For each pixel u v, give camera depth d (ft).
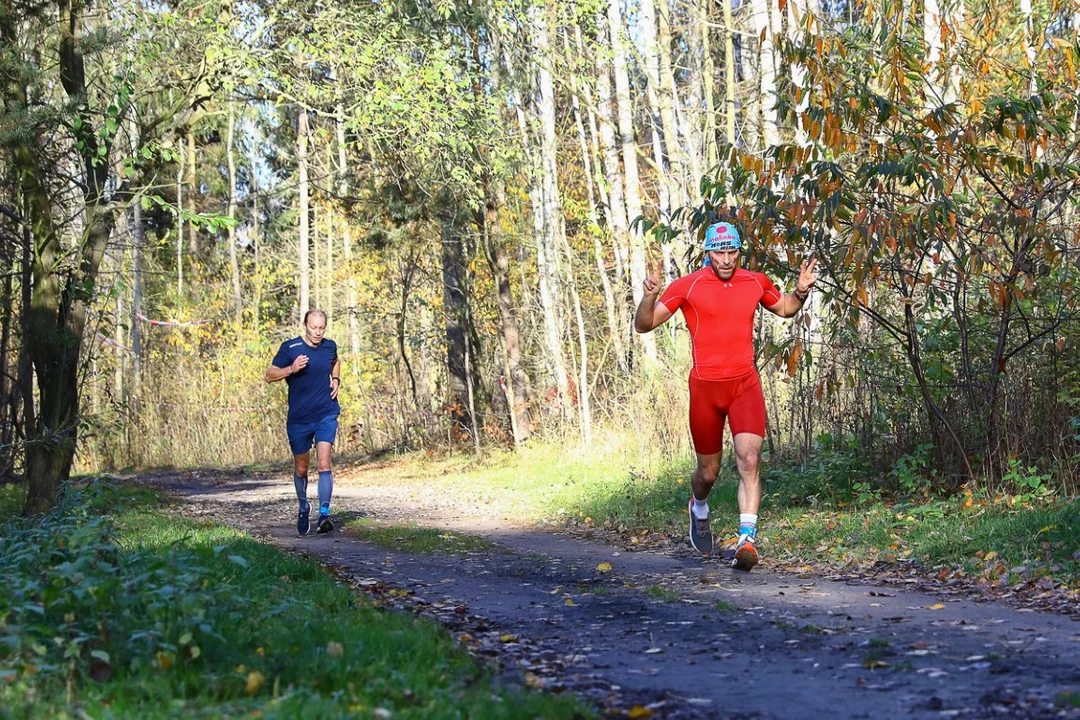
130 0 47.62
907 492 34.30
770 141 54.03
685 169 66.59
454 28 64.54
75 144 42.32
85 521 26.53
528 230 90.94
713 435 26.76
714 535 32.78
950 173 32.99
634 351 62.18
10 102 38.17
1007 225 32.27
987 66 34.12
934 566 24.95
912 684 14.23
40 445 42.19
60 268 43.42
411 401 107.14
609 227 77.41
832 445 38.01
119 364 104.88
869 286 31.24
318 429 37.06
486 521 42.60
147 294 119.55
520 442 77.25
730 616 19.80
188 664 14.32
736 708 13.44
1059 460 30.99
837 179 32.07
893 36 32.55
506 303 82.17
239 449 109.60
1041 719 12.28
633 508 39.63
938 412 33.27
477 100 61.52
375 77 55.67
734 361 25.99
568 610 21.16
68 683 13.12
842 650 16.51
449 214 79.36
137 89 46.96
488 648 17.33
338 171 84.74
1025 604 20.35
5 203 44.86
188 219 42.98
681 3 77.77
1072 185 33.32
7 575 18.60
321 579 24.34
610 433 60.13
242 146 123.65
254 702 12.77
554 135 75.92
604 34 72.54
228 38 50.49
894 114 32.45
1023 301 32.71
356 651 15.20
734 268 25.91
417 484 66.49
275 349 120.47
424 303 98.12
